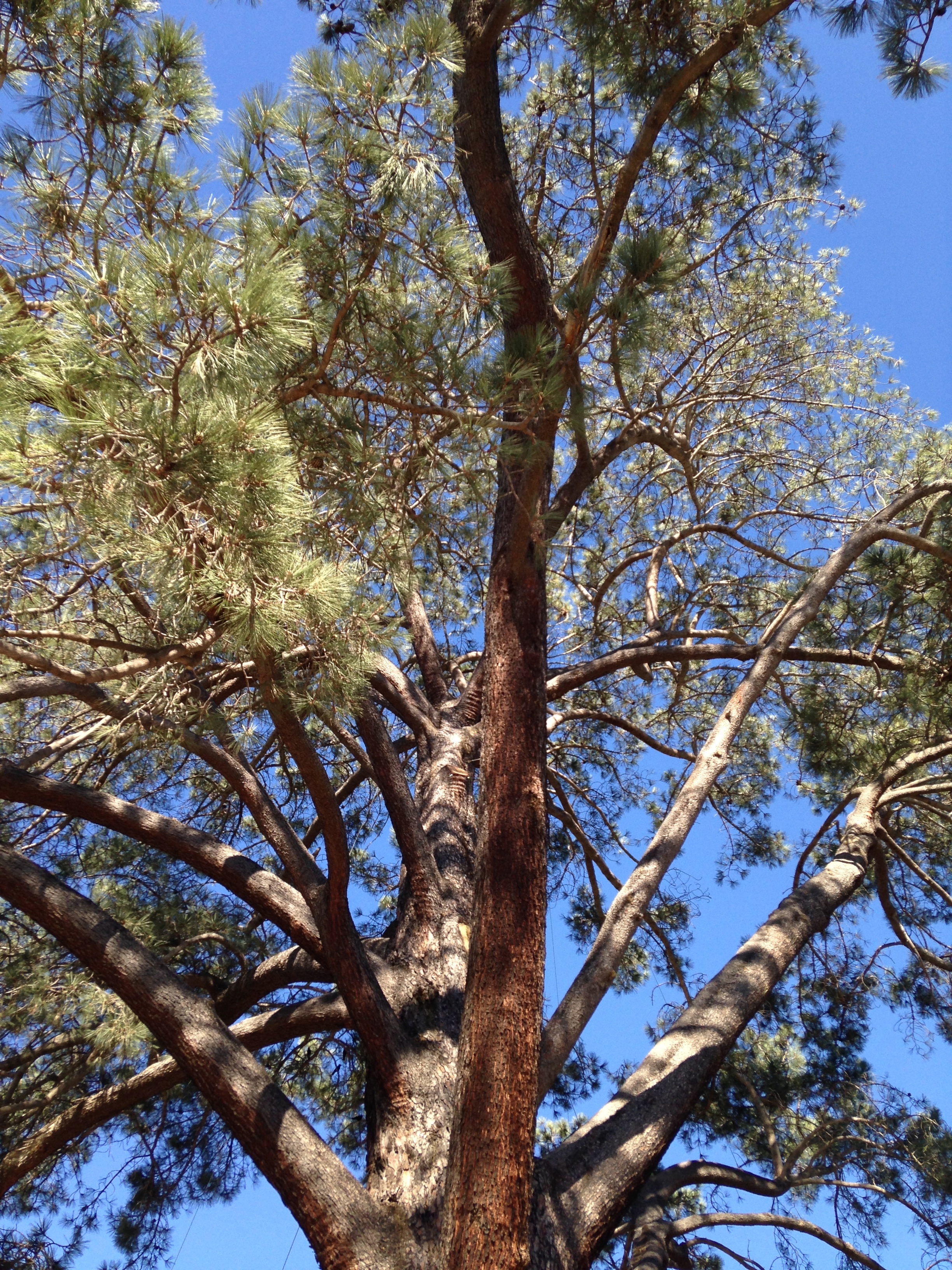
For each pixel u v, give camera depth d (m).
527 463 4.09
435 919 5.61
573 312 3.93
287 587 3.10
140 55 4.09
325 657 3.70
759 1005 5.22
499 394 3.78
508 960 3.86
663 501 9.38
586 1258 4.04
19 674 5.14
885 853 7.52
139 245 3.00
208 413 2.86
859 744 7.61
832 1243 5.76
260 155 3.90
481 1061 3.67
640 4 4.91
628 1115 4.55
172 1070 5.39
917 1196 6.68
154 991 4.40
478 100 4.74
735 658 7.32
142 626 3.97
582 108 7.42
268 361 3.07
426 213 3.89
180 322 2.98
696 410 8.06
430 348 3.89
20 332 2.67
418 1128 4.45
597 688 9.38
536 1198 4.14
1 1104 5.81
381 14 5.61
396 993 5.18
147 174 3.96
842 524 8.50
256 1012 7.38
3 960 6.28
